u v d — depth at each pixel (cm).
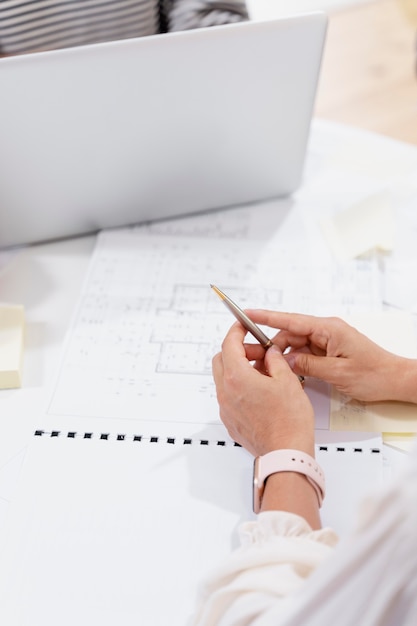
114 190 103
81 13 122
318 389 86
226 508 75
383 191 109
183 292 99
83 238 109
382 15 261
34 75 88
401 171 116
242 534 68
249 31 90
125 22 125
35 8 119
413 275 100
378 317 93
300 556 61
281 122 101
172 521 75
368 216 107
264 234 107
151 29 129
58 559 72
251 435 76
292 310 96
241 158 104
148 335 94
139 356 91
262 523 67
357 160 118
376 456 79
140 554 72
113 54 88
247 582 60
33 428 84
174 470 79
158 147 99
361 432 81
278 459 71
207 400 86
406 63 234
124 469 79
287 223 108
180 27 129
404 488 45
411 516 45
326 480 77
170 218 110
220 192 108
